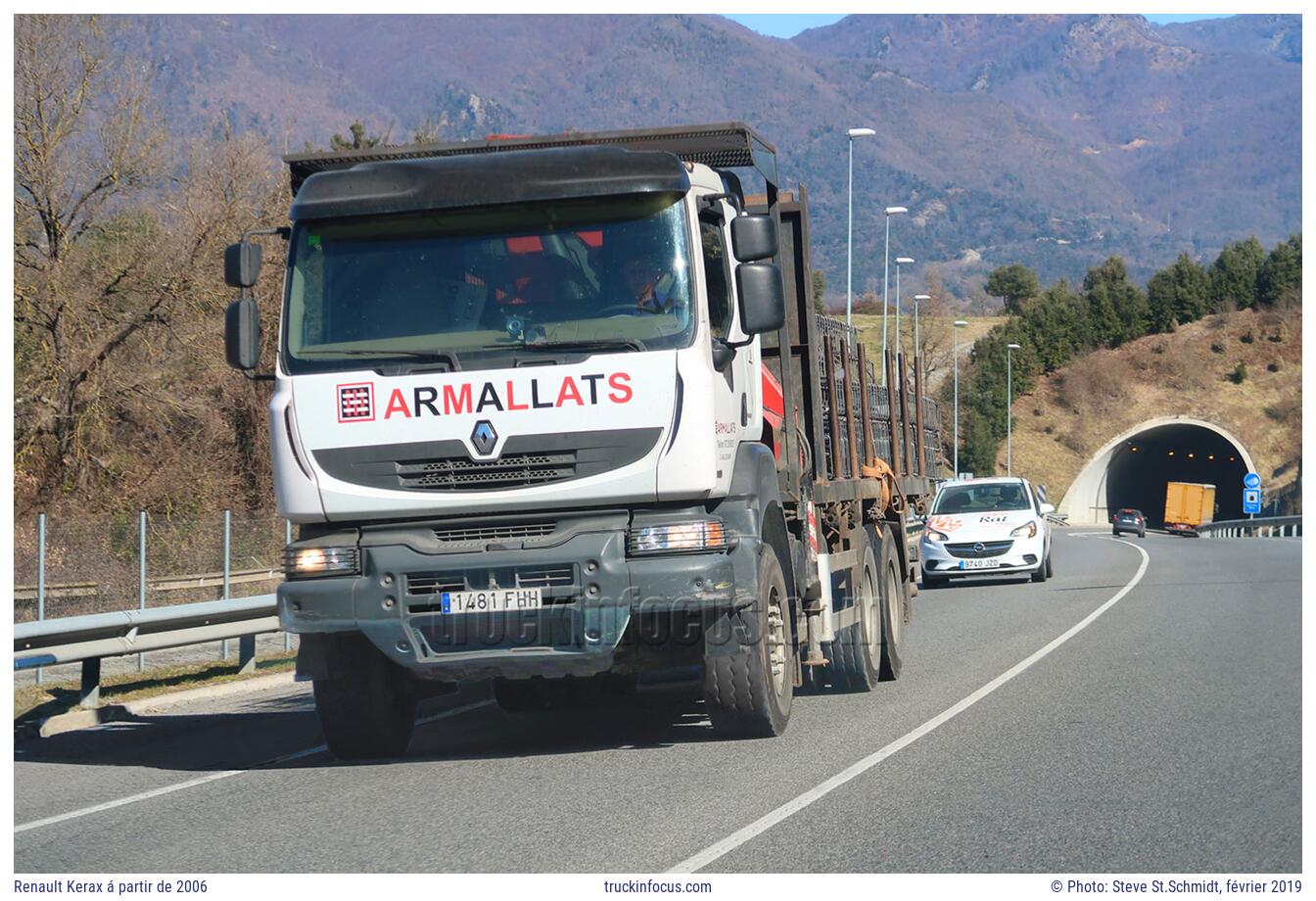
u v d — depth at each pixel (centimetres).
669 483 911
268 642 2112
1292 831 719
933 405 2081
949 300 13325
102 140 3195
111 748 1164
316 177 964
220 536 2052
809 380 1221
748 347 1042
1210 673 1311
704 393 919
